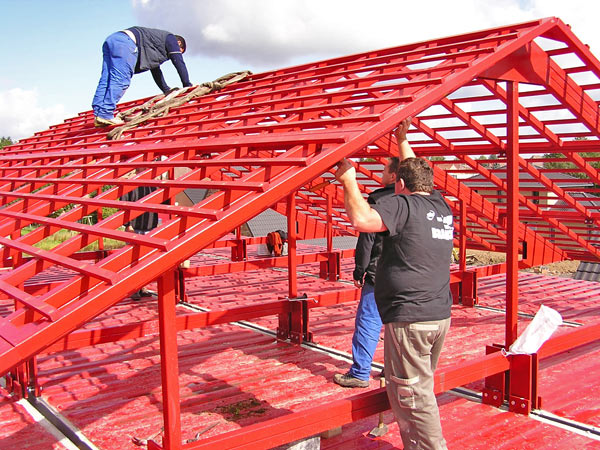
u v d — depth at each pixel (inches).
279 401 187.2
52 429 169.2
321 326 293.7
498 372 176.2
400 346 132.3
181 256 113.4
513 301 183.0
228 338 269.9
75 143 315.9
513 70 190.5
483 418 175.3
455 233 450.9
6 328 112.9
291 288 260.7
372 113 150.3
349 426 171.2
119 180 174.1
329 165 126.6
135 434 161.9
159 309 119.4
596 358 237.3
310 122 158.9
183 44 324.5
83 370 222.5
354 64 231.1
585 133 266.7
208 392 195.6
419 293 130.7
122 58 298.0
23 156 319.0
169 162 169.5
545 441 158.7
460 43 196.7
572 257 443.5
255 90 259.4
